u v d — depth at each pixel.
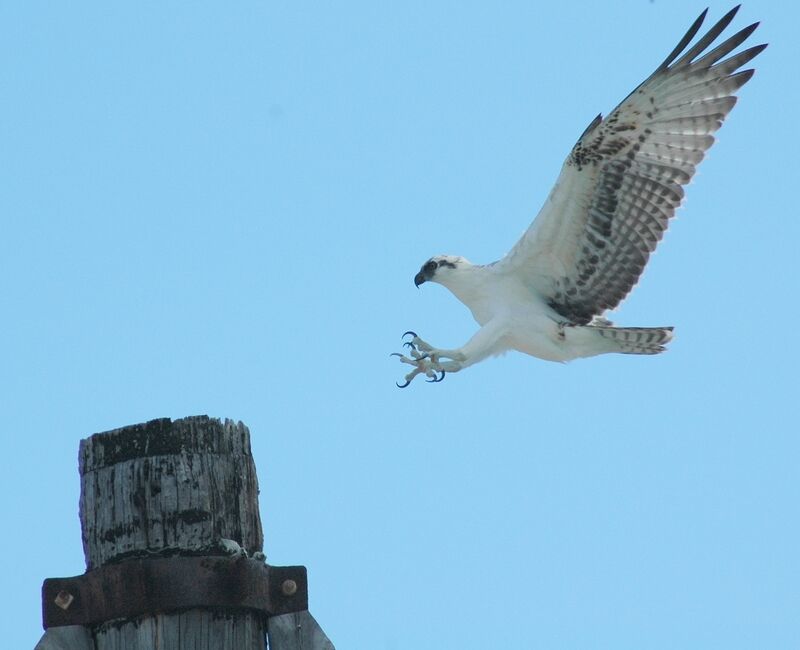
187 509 8.71
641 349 16.72
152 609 8.47
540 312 16.78
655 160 16.62
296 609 8.88
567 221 16.53
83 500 8.95
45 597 8.58
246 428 9.20
